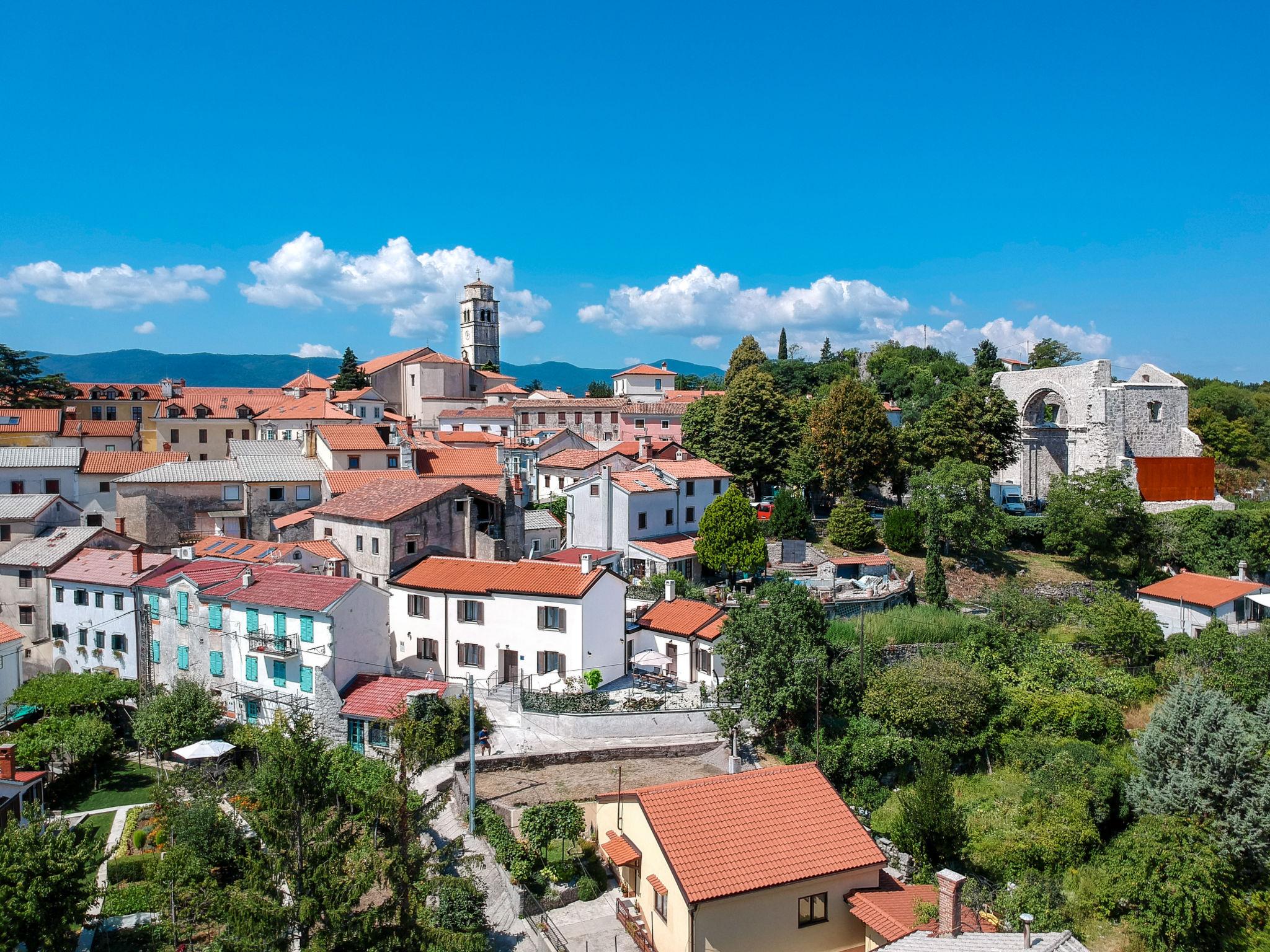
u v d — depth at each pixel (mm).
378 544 59188
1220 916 36156
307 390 140750
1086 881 38312
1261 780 40312
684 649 53844
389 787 31172
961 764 48656
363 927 26375
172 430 115625
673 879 28812
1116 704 54750
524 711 47844
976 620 62094
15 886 29469
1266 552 83250
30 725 49938
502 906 33375
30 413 103062
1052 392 112750
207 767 44500
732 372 149750
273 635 50969
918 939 27094
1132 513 82062
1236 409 141125
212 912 28500
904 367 164500
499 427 128000
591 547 74562
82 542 64500
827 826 31672
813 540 83000
